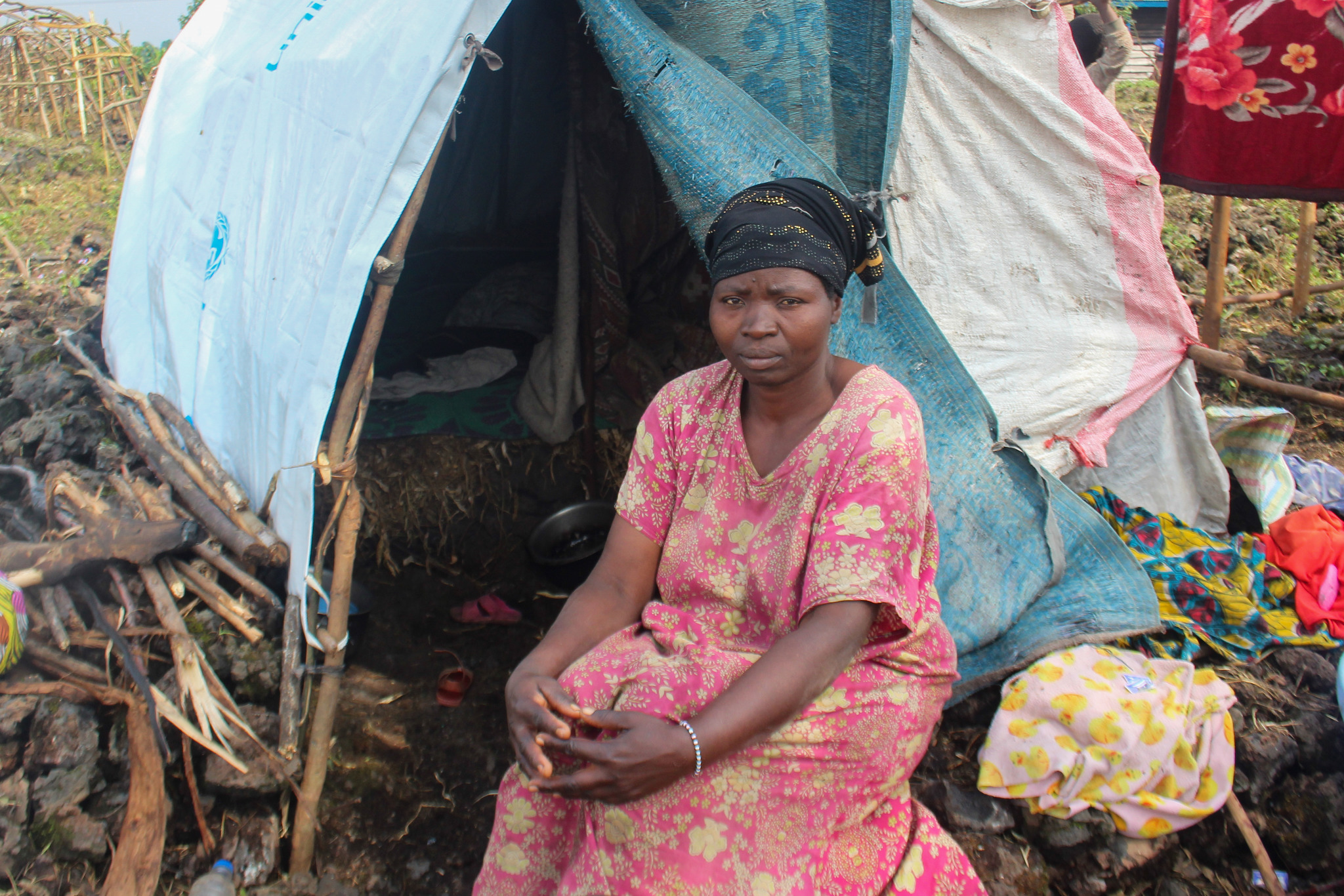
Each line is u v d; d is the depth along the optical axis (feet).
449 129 8.36
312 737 8.36
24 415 13.10
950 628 9.36
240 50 12.93
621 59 9.05
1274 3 12.94
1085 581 9.76
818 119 9.45
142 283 13.73
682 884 4.92
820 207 5.49
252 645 8.97
